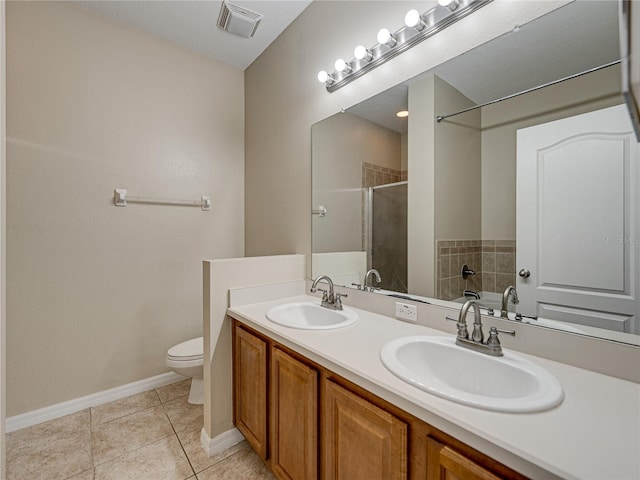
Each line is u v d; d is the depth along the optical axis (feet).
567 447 1.94
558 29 3.41
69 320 6.57
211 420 5.43
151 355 7.69
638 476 1.72
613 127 3.04
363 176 5.62
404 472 2.67
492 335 3.40
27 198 6.09
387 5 5.09
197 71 8.41
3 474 3.14
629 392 2.65
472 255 4.11
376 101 5.37
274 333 4.35
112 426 6.08
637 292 2.87
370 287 5.49
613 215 3.02
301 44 6.98
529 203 3.61
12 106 5.92
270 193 8.16
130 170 7.32
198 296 8.46
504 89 3.82
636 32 1.17
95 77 6.84
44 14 6.23
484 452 2.12
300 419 3.95
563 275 3.33
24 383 6.07
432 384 2.67
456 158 4.28
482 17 4.00
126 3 6.57
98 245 6.92
